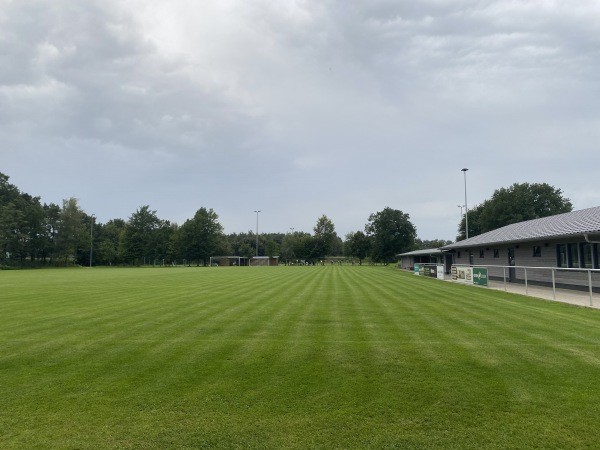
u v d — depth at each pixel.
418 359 7.05
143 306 14.64
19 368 6.79
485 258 35.28
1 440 4.29
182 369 6.63
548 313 12.45
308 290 20.98
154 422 4.69
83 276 38.66
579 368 6.45
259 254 139.38
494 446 4.09
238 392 5.56
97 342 8.62
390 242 92.81
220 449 4.10
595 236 19.61
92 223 104.44
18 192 88.94
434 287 23.06
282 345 8.20
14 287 24.14
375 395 5.39
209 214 104.00
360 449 4.06
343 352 7.58
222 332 9.62
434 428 4.47
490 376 6.10
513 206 66.25
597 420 4.60
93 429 4.53
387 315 12.17
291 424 4.60
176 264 109.38
